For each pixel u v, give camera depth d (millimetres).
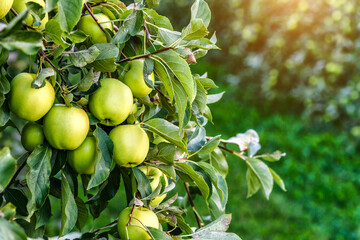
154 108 1330
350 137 5219
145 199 1251
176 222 1309
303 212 4031
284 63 6043
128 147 1228
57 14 1178
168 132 1260
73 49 1222
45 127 1176
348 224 3877
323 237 3674
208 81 1316
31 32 1021
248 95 6562
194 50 1364
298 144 5129
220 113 6094
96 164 1177
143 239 1228
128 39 1242
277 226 3781
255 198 4219
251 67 6742
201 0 1294
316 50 5691
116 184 1325
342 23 5477
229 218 1326
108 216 3387
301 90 5871
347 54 5461
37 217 1229
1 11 1096
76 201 1343
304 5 5730
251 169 1603
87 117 1204
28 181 1155
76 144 1188
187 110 1248
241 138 1629
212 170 1347
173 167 1291
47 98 1164
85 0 1257
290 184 4516
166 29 1254
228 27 7609
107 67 1198
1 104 1127
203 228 1311
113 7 1312
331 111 5371
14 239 1014
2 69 1140
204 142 1399
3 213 1061
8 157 1060
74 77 1542
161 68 1203
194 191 1699
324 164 4809
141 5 1204
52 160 1208
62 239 1381
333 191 4332
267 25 6445
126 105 1222
